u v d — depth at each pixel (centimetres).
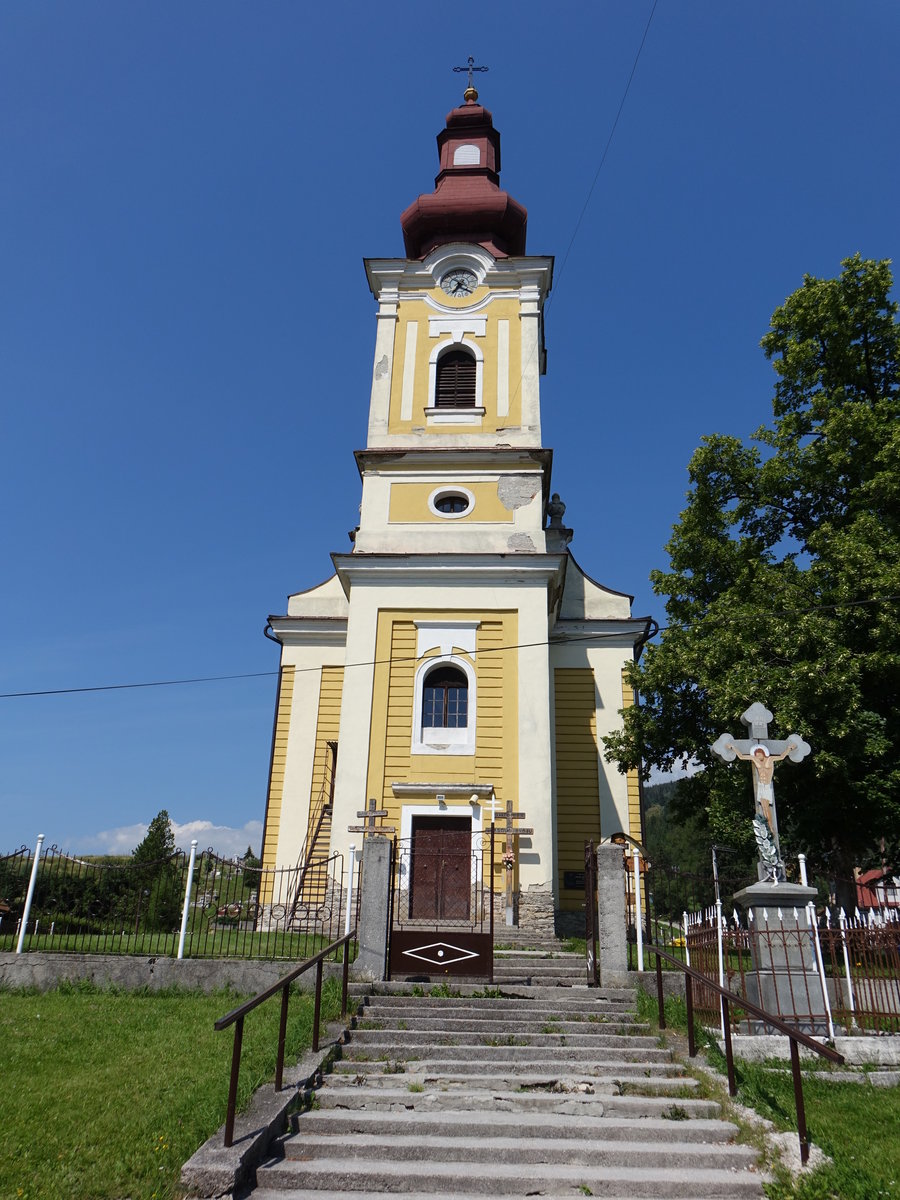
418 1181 687
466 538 2195
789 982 1055
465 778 1962
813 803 1680
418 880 1856
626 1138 766
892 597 1625
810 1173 684
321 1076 874
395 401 2372
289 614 2511
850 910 1678
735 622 1786
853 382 1989
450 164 2739
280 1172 690
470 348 2417
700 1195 677
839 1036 1022
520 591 2117
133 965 1248
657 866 1348
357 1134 768
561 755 2255
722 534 2047
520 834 1867
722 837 1745
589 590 2464
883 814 1661
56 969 1255
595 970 1225
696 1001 1109
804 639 1650
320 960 957
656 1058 935
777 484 1950
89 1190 633
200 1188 651
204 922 1376
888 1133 770
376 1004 1092
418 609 2116
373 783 1967
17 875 1396
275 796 2303
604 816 2194
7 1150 684
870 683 1714
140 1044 970
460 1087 866
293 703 2391
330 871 1895
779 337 2045
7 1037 998
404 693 2050
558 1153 730
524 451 2248
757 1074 900
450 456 2272
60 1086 829
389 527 2227
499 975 1274
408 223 2638
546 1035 986
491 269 2475
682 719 1944
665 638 1955
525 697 2019
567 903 2103
